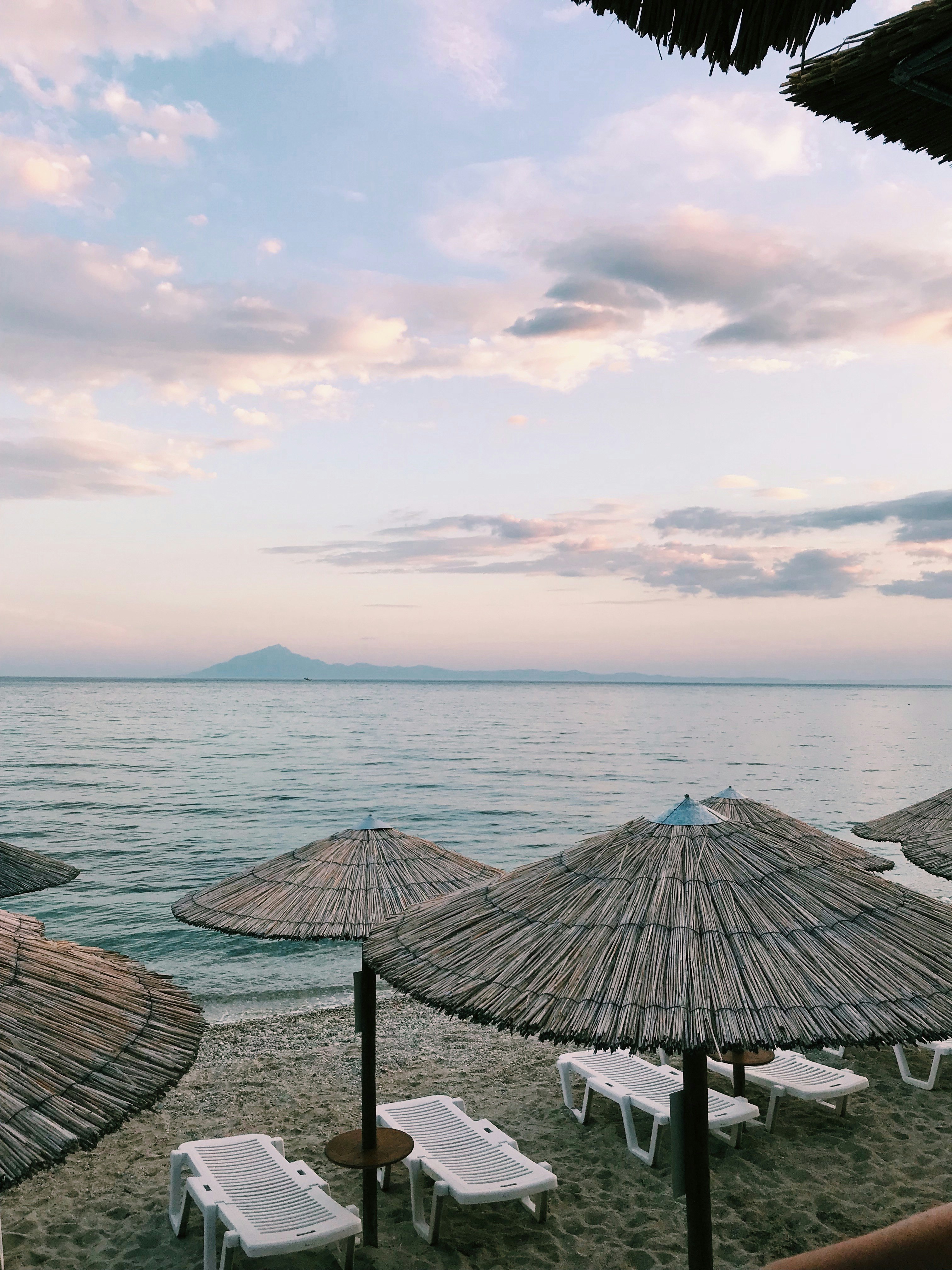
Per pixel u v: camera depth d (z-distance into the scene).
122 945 14.67
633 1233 5.64
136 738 66.75
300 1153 6.90
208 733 73.50
